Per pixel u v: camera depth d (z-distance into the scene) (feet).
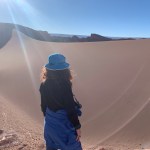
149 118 37.06
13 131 33.06
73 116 10.92
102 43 168.14
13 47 203.21
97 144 33.45
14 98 60.75
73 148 11.39
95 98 54.13
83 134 38.70
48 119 11.42
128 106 45.09
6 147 26.50
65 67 11.20
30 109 52.29
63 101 11.00
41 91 11.52
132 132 34.99
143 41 150.71
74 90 61.31
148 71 65.21
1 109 47.75
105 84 63.16
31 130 35.53
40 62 115.65
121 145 31.73
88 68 88.74
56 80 11.12
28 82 76.23
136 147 30.30
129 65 81.15
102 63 95.09
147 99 45.01
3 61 133.59
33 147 26.78
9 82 78.13
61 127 11.25
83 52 141.28
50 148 11.66
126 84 59.67
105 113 45.24
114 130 37.65
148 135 32.99
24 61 122.21
